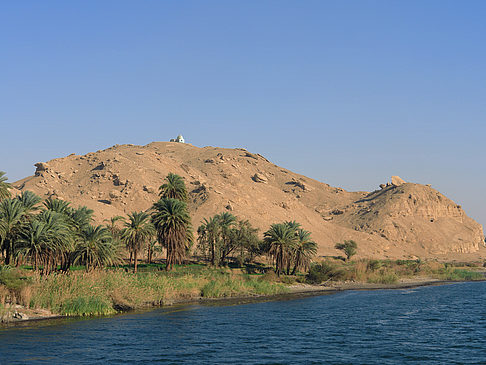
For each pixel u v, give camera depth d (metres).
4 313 40.22
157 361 28.38
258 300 63.19
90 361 28.05
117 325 39.84
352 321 44.75
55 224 62.12
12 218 62.50
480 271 145.25
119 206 177.62
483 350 32.00
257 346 32.91
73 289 46.78
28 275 53.97
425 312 51.69
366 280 95.56
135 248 80.38
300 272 101.44
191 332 37.81
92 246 66.06
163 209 82.19
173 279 64.31
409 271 117.31
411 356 30.22
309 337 36.38
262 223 171.12
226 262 101.75
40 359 28.11
